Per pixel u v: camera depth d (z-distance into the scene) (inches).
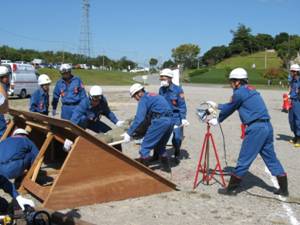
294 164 279.4
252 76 2378.2
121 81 1884.8
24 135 205.3
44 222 143.7
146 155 233.5
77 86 279.4
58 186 181.5
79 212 180.2
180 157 291.4
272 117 557.9
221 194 210.8
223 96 952.9
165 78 268.2
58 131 205.5
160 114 232.5
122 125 257.0
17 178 210.5
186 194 209.5
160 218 177.3
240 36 4143.7
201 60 4229.8
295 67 345.1
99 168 190.4
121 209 185.9
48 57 3107.8
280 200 204.1
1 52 2699.3
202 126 464.8
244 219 178.5
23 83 834.2
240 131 427.8
